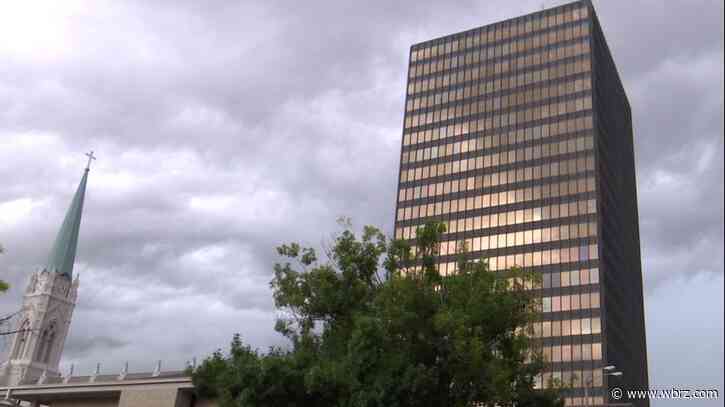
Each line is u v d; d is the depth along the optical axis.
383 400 31.94
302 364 34.34
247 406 32.16
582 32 157.00
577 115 148.12
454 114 163.75
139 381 62.41
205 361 38.53
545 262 137.12
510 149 152.50
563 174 143.88
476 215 149.12
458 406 34.44
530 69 159.25
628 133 190.38
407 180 161.12
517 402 37.44
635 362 152.75
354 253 39.53
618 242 150.88
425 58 176.00
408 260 40.06
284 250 41.09
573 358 125.31
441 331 33.84
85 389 64.44
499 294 37.97
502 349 38.19
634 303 163.12
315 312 38.94
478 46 169.62
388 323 34.41
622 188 165.62
